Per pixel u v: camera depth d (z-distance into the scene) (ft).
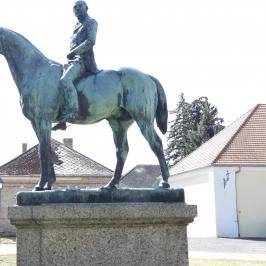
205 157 101.96
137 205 25.79
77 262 25.14
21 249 25.26
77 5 29.48
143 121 28.19
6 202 119.65
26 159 125.39
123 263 25.61
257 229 90.17
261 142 97.04
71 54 28.45
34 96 26.99
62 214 24.85
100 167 126.52
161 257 26.14
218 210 89.92
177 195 27.22
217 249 66.23
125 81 28.48
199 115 209.26
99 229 25.49
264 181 91.20
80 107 27.86
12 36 27.99
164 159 28.32
